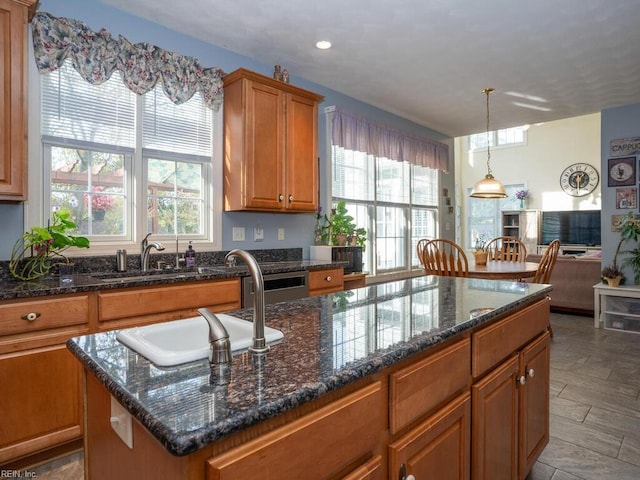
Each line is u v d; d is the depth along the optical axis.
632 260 4.46
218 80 3.15
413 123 5.27
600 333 4.21
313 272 3.12
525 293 1.75
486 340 1.34
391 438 0.95
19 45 2.06
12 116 2.04
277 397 0.69
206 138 3.16
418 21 2.78
